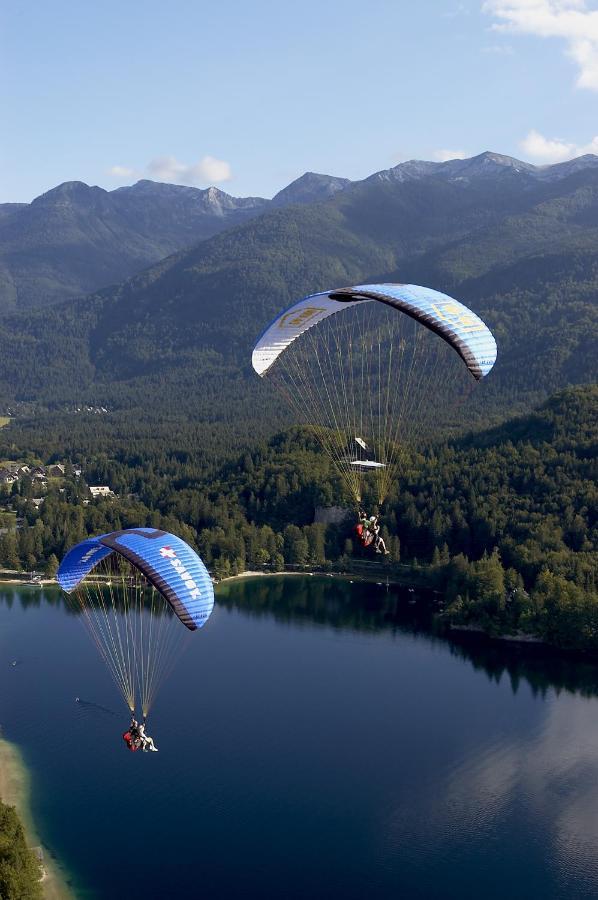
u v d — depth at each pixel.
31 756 94.88
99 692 110.50
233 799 85.69
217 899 72.50
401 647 126.94
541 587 136.38
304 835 80.31
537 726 99.75
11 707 106.56
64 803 85.94
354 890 73.44
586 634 124.38
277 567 177.25
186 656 122.69
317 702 106.00
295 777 89.12
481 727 99.31
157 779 89.50
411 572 170.00
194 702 106.31
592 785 87.44
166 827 81.81
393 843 79.06
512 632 130.62
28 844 79.56
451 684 111.94
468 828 81.00
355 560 179.88
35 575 171.75
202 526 195.88
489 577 140.25
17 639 131.12
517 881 74.50
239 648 126.31
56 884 74.44
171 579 49.78
